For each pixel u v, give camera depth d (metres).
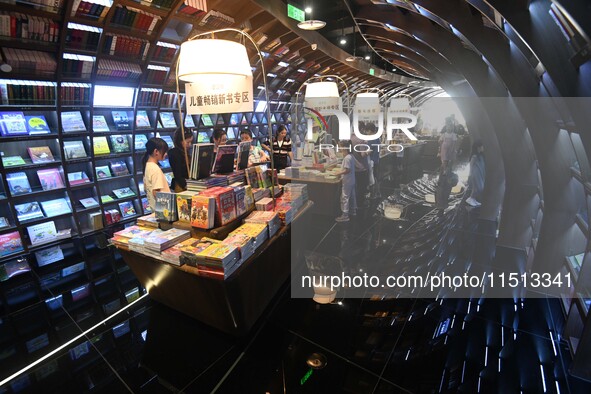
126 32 4.29
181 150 3.80
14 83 3.77
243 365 2.30
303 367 2.28
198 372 2.26
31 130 4.08
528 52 2.55
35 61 3.74
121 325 2.77
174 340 2.57
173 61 5.24
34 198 4.34
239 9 5.51
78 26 3.91
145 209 5.55
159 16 4.42
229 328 2.57
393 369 2.24
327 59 10.36
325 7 9.20
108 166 5.15
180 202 2.62
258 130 9.45
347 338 2.55
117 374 2.25
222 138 4.58
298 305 2.98
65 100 4.26
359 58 11.51
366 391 2.07
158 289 2.82
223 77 3.04
